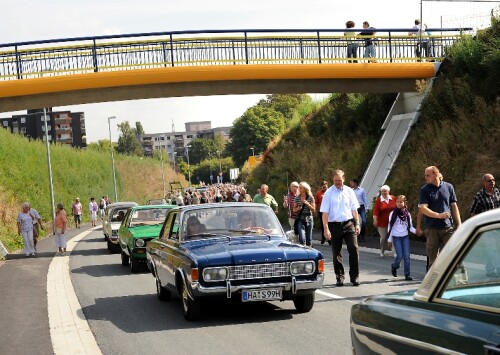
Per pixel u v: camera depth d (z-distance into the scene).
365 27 30.36
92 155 84.50
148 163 109.06
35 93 26.92
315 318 9.75
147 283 15.19
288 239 10.56
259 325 9.45
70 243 32.19
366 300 4.48
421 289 3.87
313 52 29.22
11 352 8.50
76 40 27.12
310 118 46.56
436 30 30.55
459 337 3.32
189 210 10.95
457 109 25.48
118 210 25.38
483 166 21.12
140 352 8.20
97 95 28.30
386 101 34.53
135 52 27.69
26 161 56.56
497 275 3.44
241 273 9.38
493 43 26.69
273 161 46.97
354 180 23.30
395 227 13.41
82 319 10.76
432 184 11.60
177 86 28.52
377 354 4.11
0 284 16.36
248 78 28.19
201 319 10.19
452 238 3.73
